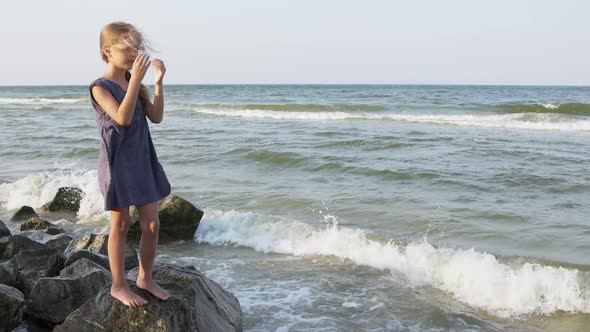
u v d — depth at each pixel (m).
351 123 25.55
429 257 7.28
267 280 6.95
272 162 14.76
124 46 3.57
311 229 8.55
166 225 8.79
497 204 10.09
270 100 48.06
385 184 11.93
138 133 3.73
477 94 68.50
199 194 11.37
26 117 31.30
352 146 17.02
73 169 14.54
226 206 10.45
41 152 17.30
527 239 8.12
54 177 12.54
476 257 7.08
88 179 12.19
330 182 12.28
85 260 5.71
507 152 15.79
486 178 12.19
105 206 3.69
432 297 6.47
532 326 5.86
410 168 13.24
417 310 6.11
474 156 15.18
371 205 10.17
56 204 10.84
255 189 11.70
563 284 6.40
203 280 4.89
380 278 7.02
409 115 29.23
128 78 3.81
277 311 6.01
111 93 3.58
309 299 6.34
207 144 17.94
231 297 5.35
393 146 16.98
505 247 7.82
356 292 6.57
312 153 15.54
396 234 8.52
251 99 50.81
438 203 10.22
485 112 31.78
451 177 12.30
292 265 7.52
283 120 27.48
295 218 9.54
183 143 18.30
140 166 3.74
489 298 6.43
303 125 24.52
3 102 49.94
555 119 25.62
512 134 20.78
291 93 72.50
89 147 17.86
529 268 6.75
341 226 8.97
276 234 8.60
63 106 42.44
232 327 4.83
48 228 8.69
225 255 8.04
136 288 4.17
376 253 7.63
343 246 7.95
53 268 6.24
